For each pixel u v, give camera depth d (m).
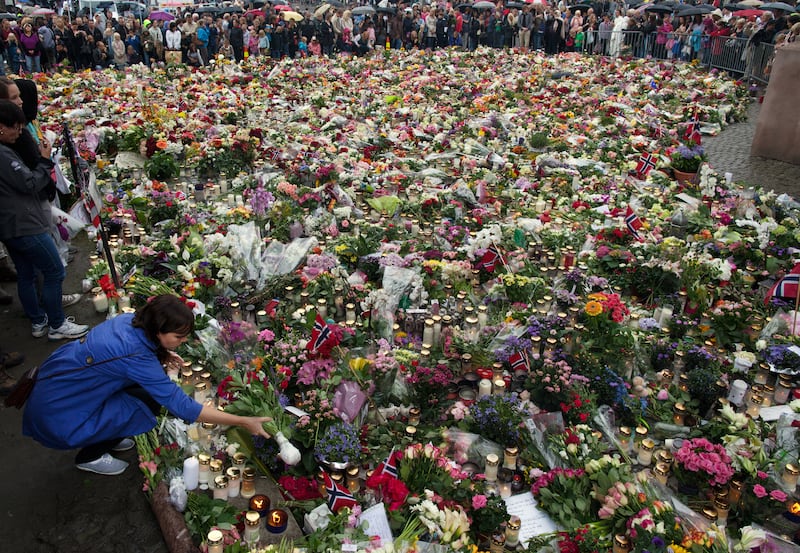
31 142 5.90
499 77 23.88
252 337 6.18
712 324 7.32
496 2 36.06
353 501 4.43
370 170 12.26
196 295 7.04
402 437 5.23
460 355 6.23
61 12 41.38
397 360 5.85
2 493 4.56
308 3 48.72
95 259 7.73
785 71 14.60
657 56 30.12
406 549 4.01
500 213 10.53
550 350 6.13
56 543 4.21
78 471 4.79
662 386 6.32
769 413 5.94
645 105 19.44
